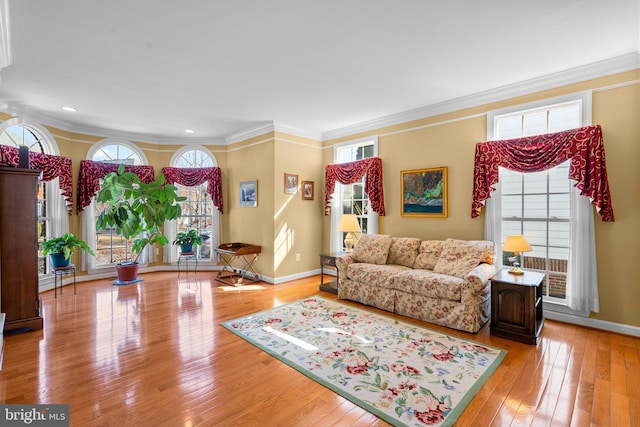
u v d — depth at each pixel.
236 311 3.72
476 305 3.08
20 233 3.12
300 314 3.62
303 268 5.57
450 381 2.22
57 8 2.12
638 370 2.34
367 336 3.00
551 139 3.28
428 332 3.10
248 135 5.58
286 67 3.10
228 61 2.96
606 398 2.01
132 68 3.07
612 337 2.94
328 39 2.59
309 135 5.62
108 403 1.97
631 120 2.93
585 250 3.12
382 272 3.78
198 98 3.93
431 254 3.94
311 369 2.39
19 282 3.10
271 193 5.15
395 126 4.71
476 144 3.84
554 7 2.20
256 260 5.42
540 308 3.11
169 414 1.87
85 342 2.86
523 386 2.15
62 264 4.30
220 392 2.10
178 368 2.41
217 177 6.02
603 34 2.55
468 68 3.16
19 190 3.13
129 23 2.33
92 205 5.27
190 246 5.75
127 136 5.66
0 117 4.05
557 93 3.32
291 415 1.87
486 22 2.37
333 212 5.65
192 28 2.41
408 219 4.58
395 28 2.44
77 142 5.14
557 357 2.56
